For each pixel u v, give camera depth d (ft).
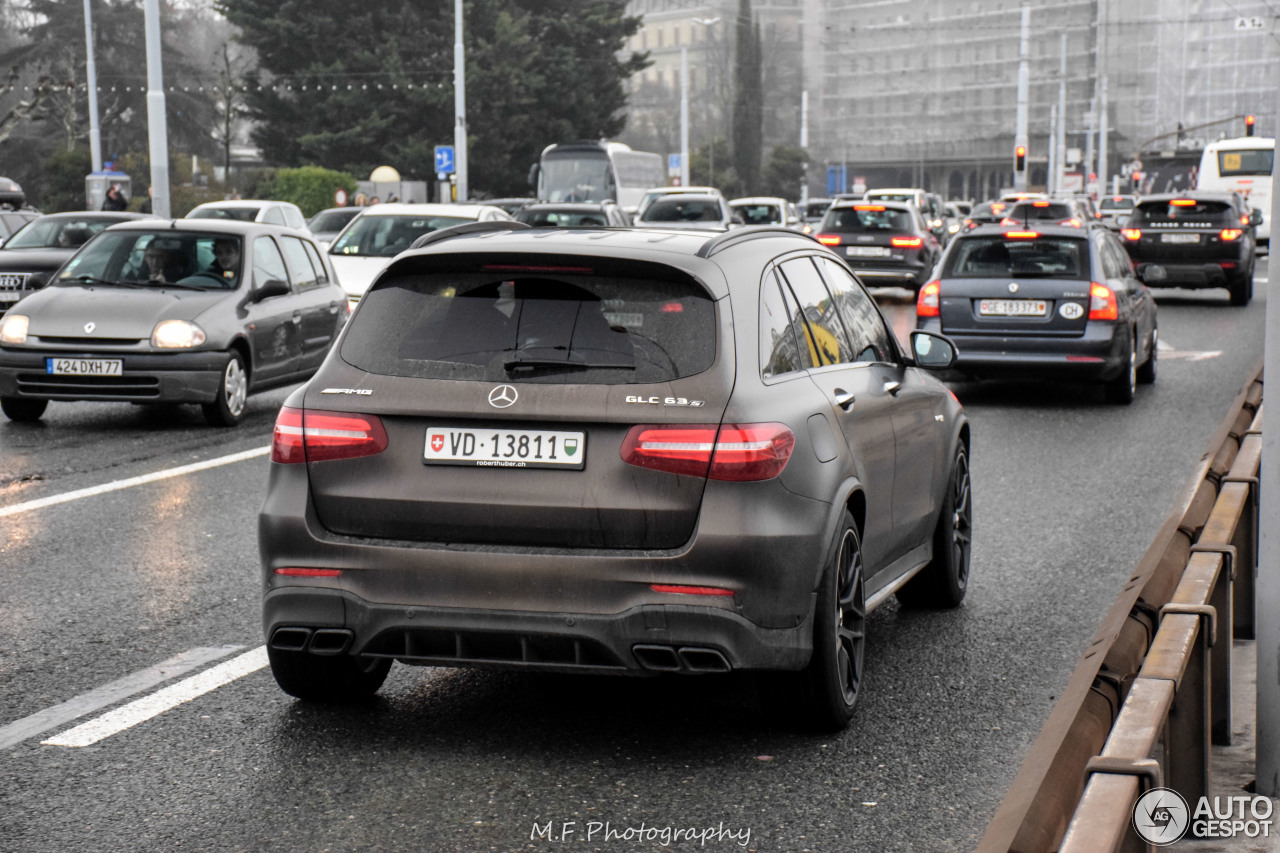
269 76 264.11
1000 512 33.30
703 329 16.88
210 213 102.37
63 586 25.80
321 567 17.01
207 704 19.17
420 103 244.01
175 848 14.43
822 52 604.08
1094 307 50.62
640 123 539.70
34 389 44.39
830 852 14.46
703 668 16.38
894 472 20.80
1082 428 46.65
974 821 15.30
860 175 611.06
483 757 17.13
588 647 16.39
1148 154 257.34
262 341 47.65
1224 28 511.40
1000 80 571.69
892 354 23.02
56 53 304.09
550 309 17.10
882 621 23.94
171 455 40.52
